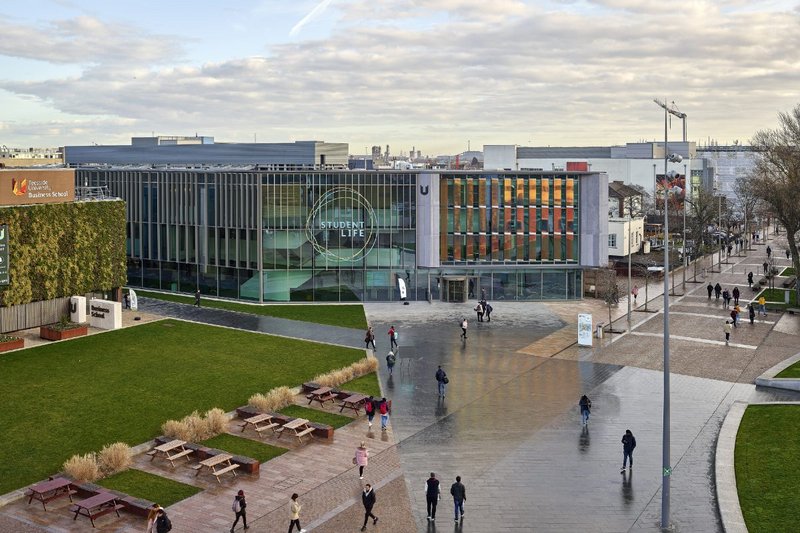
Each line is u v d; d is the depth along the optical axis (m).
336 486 33.25
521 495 32.41
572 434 39.97
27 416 41.53
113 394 45.69
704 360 55.81
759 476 33.69
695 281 95.62
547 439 39.22
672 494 32.50
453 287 78.88
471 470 35.16
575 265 80.75
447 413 43.47
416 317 71.50
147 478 33.69
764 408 43.44
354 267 79.00
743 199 155.38
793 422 40.34
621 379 50.81
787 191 80.12
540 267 80.62
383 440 39.06
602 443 38.62
